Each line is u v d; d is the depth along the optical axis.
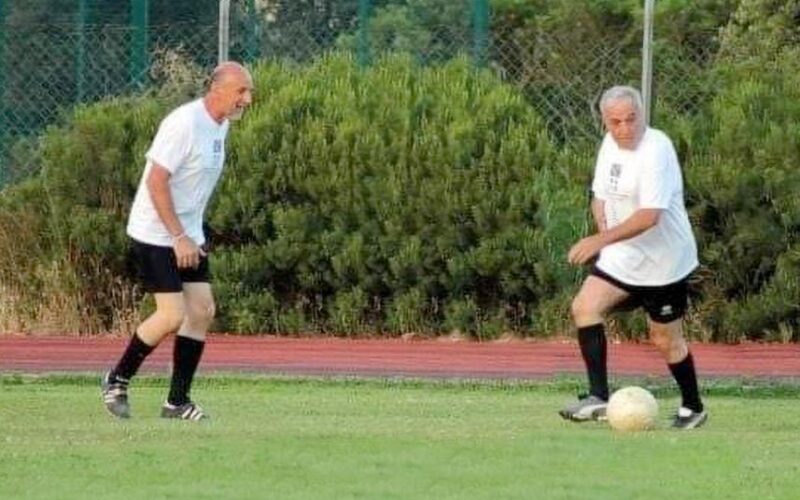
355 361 51.69
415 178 57.69
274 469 28.19
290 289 58.88
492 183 57.41
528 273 57.19
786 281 56.31
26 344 55.81
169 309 36.16
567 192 56.81
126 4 63.16
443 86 59.34
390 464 28.78
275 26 63.97
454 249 57.50
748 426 36.50
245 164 58.31
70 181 59.06
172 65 63.03
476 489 26.44
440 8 62.69
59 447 30.66
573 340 57.00
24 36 62.97
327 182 57.97
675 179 35.16
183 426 34.66
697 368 50.56
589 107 61.09
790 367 50.94
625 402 34.28
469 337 57.66
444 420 36.62
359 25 63.44
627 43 62.12
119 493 25.88
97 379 46.03
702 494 26.23
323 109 58.88
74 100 62.94
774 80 58.81
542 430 34.06
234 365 50.28
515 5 66.25
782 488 26.86
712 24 67.25
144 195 36.12
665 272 35.34
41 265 59.25
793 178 56.22
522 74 61.94
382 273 58.06
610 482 27.22
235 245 58.88
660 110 58.25
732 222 56.50
